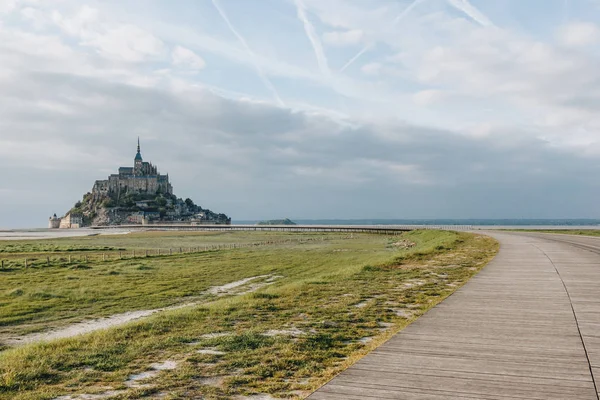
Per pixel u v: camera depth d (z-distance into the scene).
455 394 5.80
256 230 166.75
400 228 114.56
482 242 42.34
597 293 13.34
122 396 6.87
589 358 7.18
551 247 33.97
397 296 15.12
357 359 8.04
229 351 9.14
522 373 6.54
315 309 13.23
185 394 6.86
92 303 24.64
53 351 9.55
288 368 7.99
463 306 11.60
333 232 130.25
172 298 26.08
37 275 35.72
